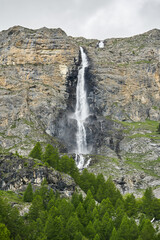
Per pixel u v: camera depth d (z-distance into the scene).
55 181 117.75
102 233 93.19
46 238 82.44
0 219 78.75
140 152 177.75
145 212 115.44
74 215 94.62
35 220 89.94
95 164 165.38
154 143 179.38
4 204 83.00
